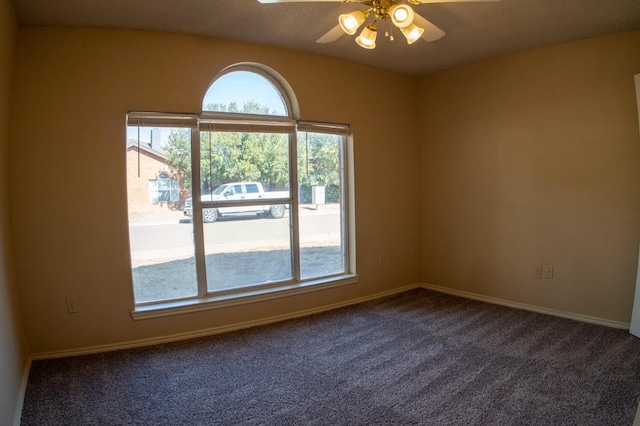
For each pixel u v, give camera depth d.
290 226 3.58
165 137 2.99
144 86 2.82
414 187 4.36
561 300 3.40
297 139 3.54
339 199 3.90
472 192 3.94
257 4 2.45
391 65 3.87
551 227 3.43
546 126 3.40
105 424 1.94
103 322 2.80
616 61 3.04
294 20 2.71
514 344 2.82
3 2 2.07
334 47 3.30
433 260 4.35
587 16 2.72
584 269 3.27
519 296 3.67
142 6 2.43
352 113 3.78
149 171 2.95
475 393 2.16
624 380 2.26
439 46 3.33
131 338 2.88
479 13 2.66
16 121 2.54
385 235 4.12
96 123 2.73
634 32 2.96
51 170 2.63
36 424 1.95
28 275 2.60
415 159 4.35
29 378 2.39
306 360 2.62
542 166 3.45
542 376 2.34
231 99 3.22
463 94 3.94
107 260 2.80
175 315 2.99
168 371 2.48
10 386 1.93
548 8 2.59
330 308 3.72
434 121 4.21
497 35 3.08
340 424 1.91
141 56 2.81
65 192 2.68
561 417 1.92
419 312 3.58
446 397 2.13
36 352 2.65
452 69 4.01
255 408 2.06
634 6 2.57
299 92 3.40
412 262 4.39
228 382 2.34
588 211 3.22
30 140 2.58
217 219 3.22
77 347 2.75
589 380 2.28
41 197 2.62
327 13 2.60
